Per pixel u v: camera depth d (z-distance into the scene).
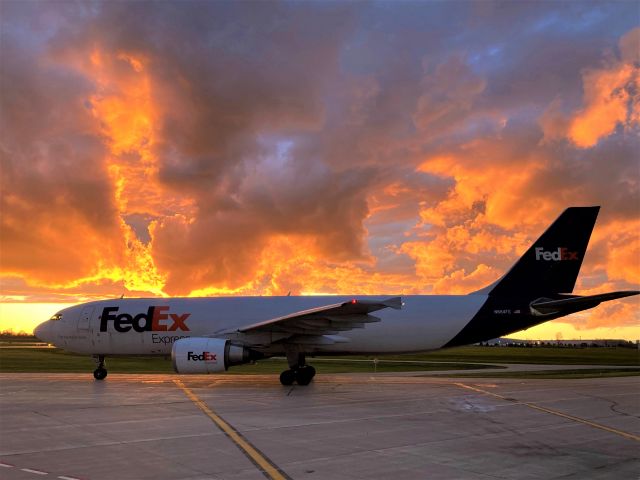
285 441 10.88
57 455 9.56
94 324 25.75
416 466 8.88
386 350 24.59
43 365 40.91
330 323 21.91
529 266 24.83
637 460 9.39
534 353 91.50
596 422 13.49
